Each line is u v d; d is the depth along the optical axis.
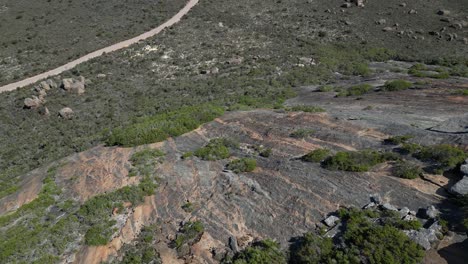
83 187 16.36
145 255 11.61
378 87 27.28
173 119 22.94
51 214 14.75
